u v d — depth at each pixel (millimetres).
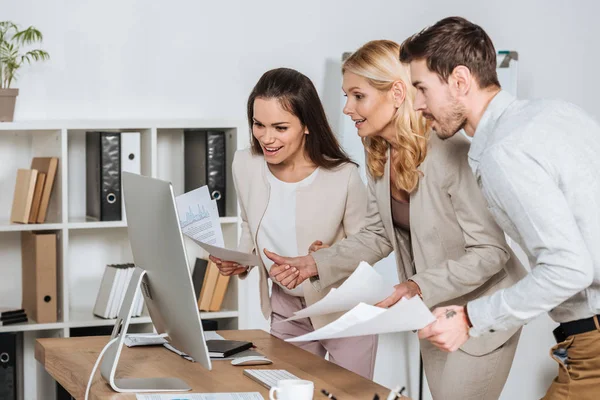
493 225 2338
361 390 2088
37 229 3473
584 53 4516
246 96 4031
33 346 3740
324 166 2818
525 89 4434
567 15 4469
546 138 1824
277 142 2703
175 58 3904
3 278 3766
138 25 3838
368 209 2734
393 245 2621
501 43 4371
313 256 2658
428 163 2371
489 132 1957
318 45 4109
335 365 2340
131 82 3848
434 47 1938
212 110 3980
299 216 2812
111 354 2154
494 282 2439
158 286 2148
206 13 3936
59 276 3568
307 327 2926
